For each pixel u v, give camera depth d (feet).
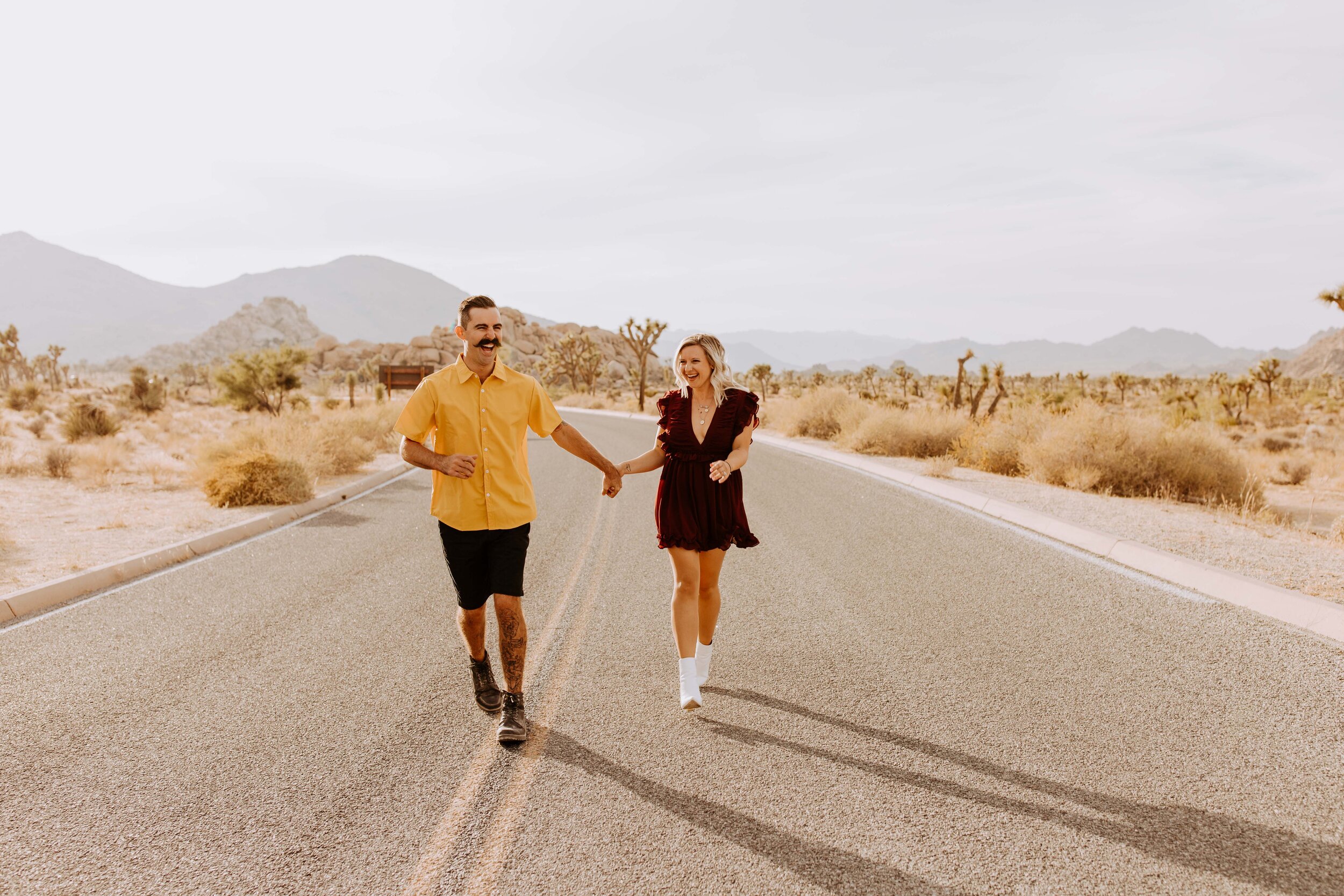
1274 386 168.55
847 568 21.72
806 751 10.88
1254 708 11.90
